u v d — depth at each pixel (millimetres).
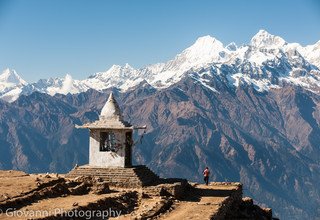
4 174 54312
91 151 57562
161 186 51281
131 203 46906
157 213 42625
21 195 41156
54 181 47938
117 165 56812
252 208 61188
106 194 47656
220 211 45125
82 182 49719
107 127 57062
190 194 55250
